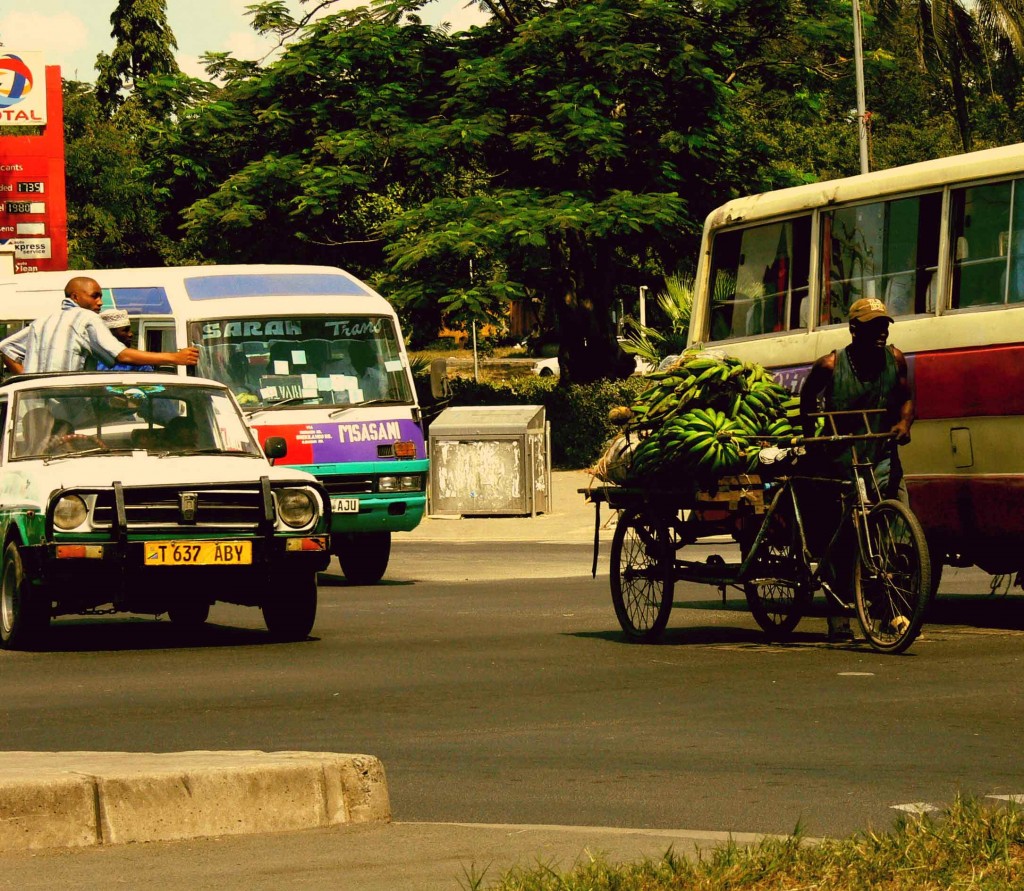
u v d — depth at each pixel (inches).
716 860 410.3
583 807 531.8
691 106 2861.7
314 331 1464.1
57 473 973.8
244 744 658.8
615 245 2989.7
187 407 1066.1
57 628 1117.7
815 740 647.8
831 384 904.9
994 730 664.4
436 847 453.4
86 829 456.4
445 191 2977.4
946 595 1236.5
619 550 1000.9
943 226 1018.1
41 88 3282.5
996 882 387.9
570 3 2942.9
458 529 2129.7
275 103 3038.9
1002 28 3358.8
